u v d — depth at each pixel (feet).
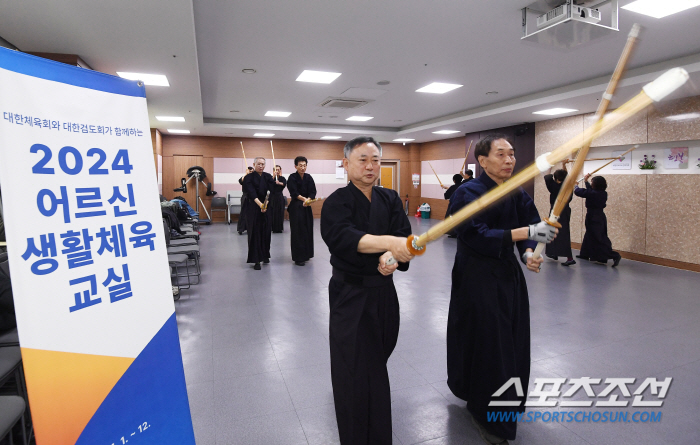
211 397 7.88
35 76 4.14
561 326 11.76
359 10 12.87
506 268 6.41
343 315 5.68
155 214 5.21
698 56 16.74
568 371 8.98
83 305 4.38
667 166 21.50
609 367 9.18
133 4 10.77
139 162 5.07
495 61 18.01
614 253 20.54
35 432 4.02
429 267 19.77
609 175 24.43
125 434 4.72
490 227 6.59
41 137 4.14
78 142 4.45
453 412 7.36
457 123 31.48
